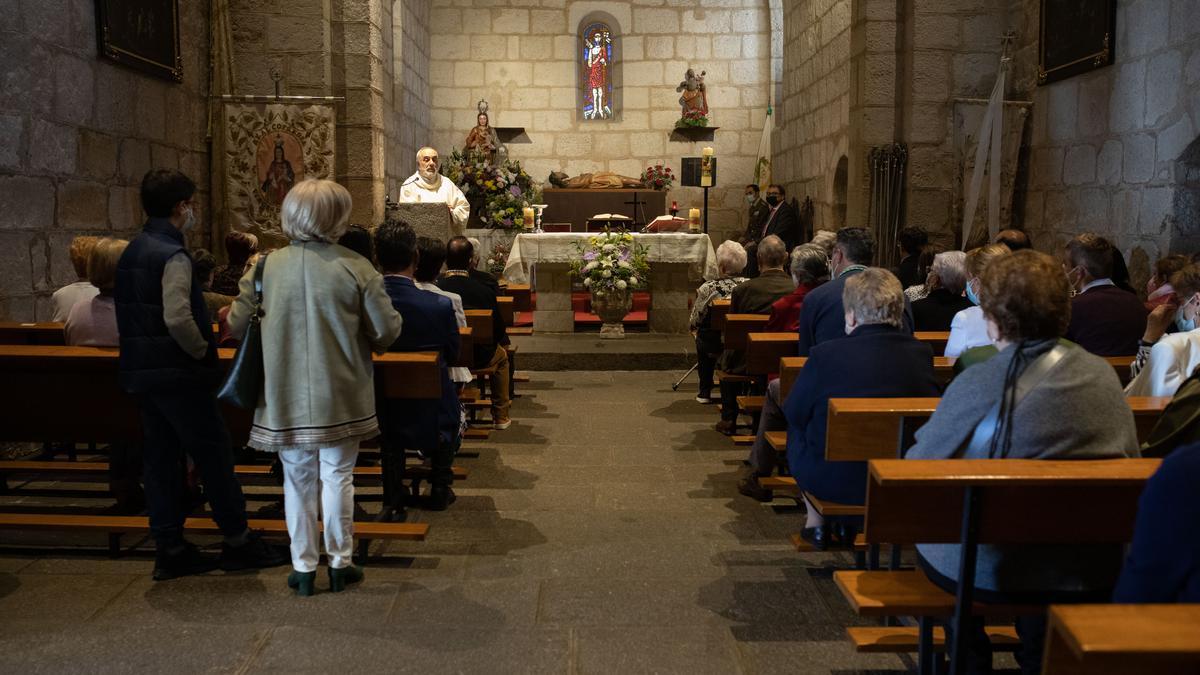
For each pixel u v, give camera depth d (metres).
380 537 3.77
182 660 2.94
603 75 15.81
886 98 9.16
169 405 3.41
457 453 5.71
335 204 3.28
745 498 4.80
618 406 7.09
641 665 2.94
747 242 11.67
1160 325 3.84
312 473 3.40
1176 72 6.15
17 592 3.48
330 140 8.79
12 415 4.08
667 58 15.54
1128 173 6.78
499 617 3.29
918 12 8.83
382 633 3.15
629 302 9.40
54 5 5.90
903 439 2.84
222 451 3.57
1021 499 2.15
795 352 4.76
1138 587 1.55
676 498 4.80
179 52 7.78
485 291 5.90
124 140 6.94
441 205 8.72
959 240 8.93
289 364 3.23
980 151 8.48
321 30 9.09
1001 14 8.85
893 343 3.22
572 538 4.17
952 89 8.92
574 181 14.79
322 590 3.52
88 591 3.49
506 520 4.43
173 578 3.61
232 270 5.61
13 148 5.50
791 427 3.51
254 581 3.60
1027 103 8.36
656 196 14.40
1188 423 2.39
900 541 2.24
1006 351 2.24
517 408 7.03
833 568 3.79
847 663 2.96
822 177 12.20
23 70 5.58
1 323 5.00
